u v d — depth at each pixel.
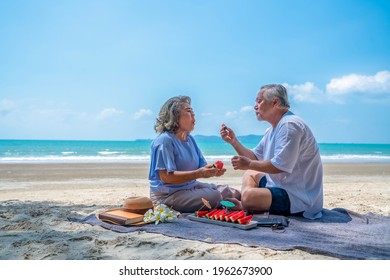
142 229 4.17
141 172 15.29
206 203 4.66
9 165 19.08
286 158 4.44
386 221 4.67
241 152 5.09
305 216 4.66
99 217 4.59
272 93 4.73
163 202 4.94
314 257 3.31
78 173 14.38
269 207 4.64
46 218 4.87
